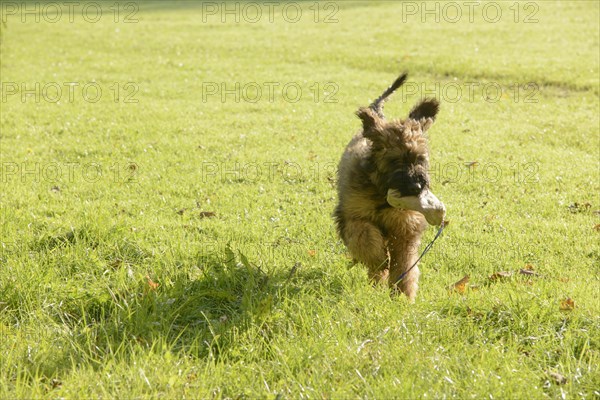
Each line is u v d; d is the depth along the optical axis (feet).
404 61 81.71
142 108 61.11
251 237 29.84
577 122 55.72
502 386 16.88
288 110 60.49
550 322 20.39
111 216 32.60
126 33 109.29
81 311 21.79
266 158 44.70
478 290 23.58
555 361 18.70
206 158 44.88
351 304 21.94
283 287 23.30
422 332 19.70
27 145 48.19
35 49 95.20
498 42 92.27
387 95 34.60
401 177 22.21
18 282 22.67
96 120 56.13
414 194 22.08
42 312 21.24
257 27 112.16
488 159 44.86
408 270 23.93
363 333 20.07
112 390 16.80
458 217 33.32
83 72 79.61
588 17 108.37
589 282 24.82
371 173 23.86
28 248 26.50
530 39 93.61
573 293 22.72
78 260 25.12
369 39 97.40
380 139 22.97
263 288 23.21
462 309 21.27
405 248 24.75
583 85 68.95
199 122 55.77
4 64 84.12
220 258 25.41
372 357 18.35
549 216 33.96
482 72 75.20
